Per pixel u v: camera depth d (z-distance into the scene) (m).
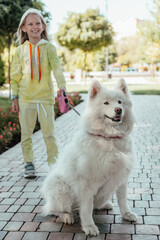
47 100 4.48
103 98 3.03
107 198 3.23
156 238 2.87
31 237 2.97
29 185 4.38
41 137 7.77
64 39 25.69
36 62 4.33
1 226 3.20
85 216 3.04
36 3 14.87
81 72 42.28
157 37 28.53
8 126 8.09
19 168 5.21
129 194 3.95
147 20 28.97
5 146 6.77
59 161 3.42
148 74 52.84
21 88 4.52
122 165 3.00
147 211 3.44
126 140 3.13
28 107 4.48
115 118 2.91
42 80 4.41
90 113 3.06
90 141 3.02
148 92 21.14
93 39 25.05
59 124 9.80
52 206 3.27
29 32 4.36
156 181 4.40
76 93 16.48
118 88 3.25
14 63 4.56
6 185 4.41
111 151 2.98
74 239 2.91
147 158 5.65
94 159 2.95
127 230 3.04
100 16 25.38
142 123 9.57
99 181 3.02
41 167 5.22
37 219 3.34
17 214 3.47
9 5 13.88
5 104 14.10
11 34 15.57
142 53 50.50
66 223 3.22
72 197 3.22
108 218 3.32
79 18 24.91
